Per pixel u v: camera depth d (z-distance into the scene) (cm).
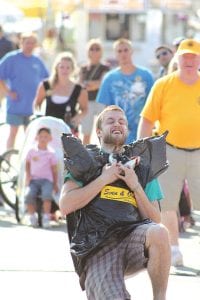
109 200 1064
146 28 6638
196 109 1462
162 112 1475
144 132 1480
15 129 2316
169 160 1473
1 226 1820
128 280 1401
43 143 1855
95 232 1052
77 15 6506
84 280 1072
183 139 1466
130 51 1870
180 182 1483
